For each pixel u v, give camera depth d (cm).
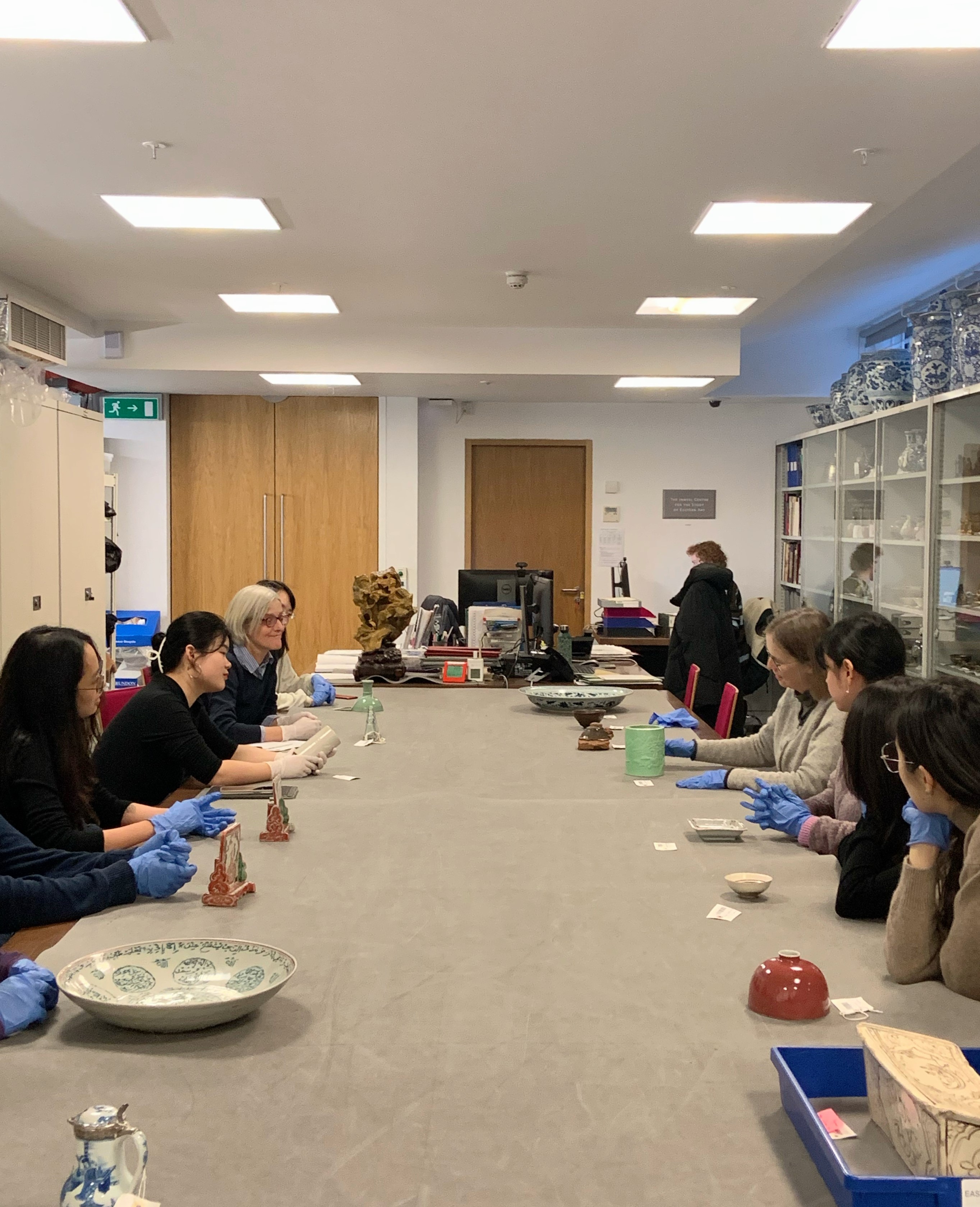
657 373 623
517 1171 109
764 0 241
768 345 772
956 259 549
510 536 830
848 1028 142
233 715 352
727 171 348
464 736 354
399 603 482
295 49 263
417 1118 119
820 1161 109
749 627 730
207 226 408
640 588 833
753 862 216
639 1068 131
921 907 156
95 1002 135
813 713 288
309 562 763
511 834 235
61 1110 120
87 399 736
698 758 317
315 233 417
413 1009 147
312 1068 130
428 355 616
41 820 217
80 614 556
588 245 434
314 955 166
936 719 157
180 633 282
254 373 630
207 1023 138
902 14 247
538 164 342
